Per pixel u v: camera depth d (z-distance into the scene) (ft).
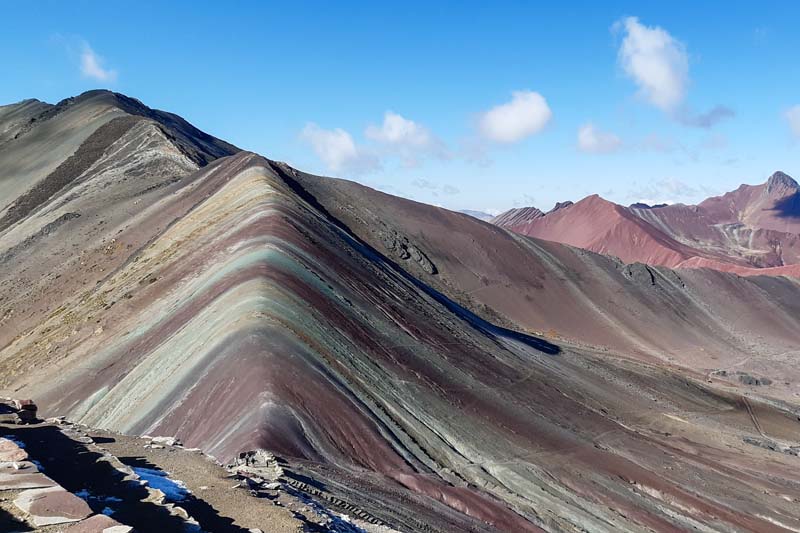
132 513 36.50
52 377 131.03
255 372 92.73
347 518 51.98
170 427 89.30
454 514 78.74
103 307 159.12
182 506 39.96
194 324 119.75
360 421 93.81
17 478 35.45
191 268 156.56
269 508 43.32
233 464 67.21
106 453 46.24
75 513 31.99
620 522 104.06
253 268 133.18
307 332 112.16
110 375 119.24
